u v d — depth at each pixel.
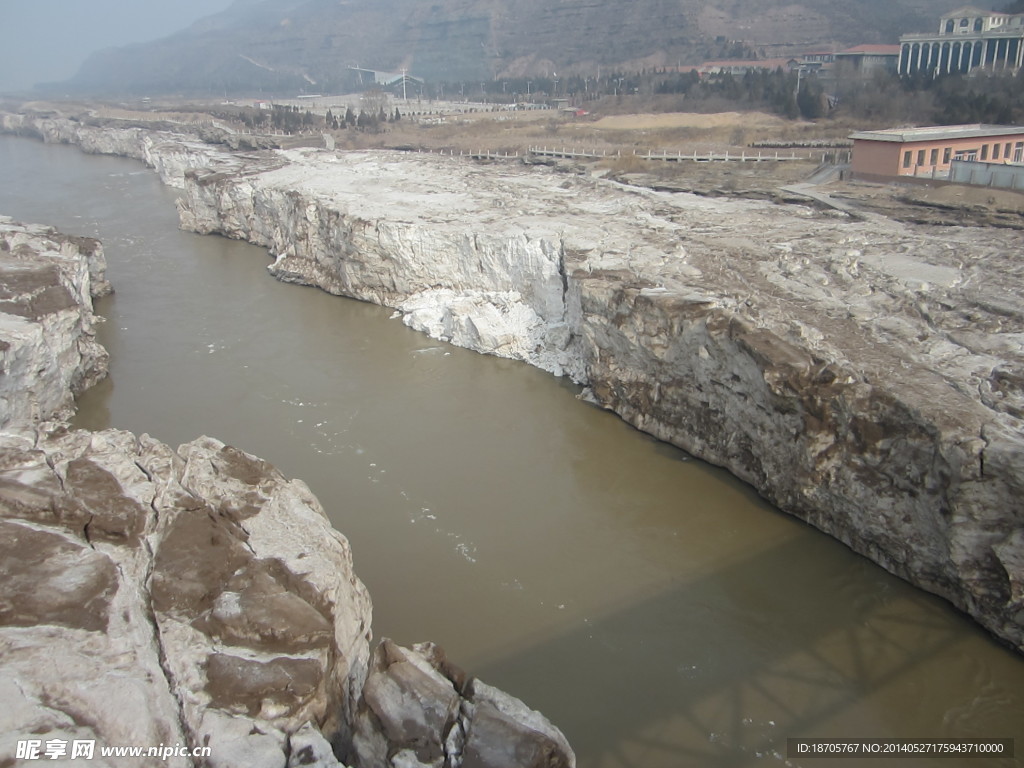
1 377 28.56
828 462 23.91
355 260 46.38
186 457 21.77
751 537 24.98
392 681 15.70
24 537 17.20
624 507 26.67
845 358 24.94
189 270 54.88
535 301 39.12
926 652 20.30
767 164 56.91
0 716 12.89
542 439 31.19
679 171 57.47
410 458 29.81
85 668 14.24
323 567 17.84
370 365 38.44
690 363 28.73
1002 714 18.50
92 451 20.86
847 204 43.84
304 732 14.01
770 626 21.31
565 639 20.88
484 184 55.25
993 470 19.67
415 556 24.12
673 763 17.30
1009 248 34.16
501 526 25.66
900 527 22.44
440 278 43.53
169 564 17.12
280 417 33.09
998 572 19.98
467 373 37.41
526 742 14.59
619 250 36.66
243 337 42.28
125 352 40.28
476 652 20.39
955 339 26.03
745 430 27.17
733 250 35.91
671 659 20.23
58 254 41.78
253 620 15.76
